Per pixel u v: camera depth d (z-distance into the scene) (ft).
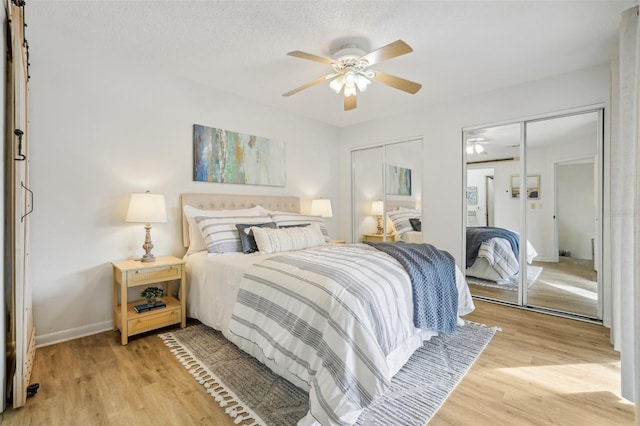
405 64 8.96
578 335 8.13
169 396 5.42
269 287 6.19
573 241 9.62
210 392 5.52
